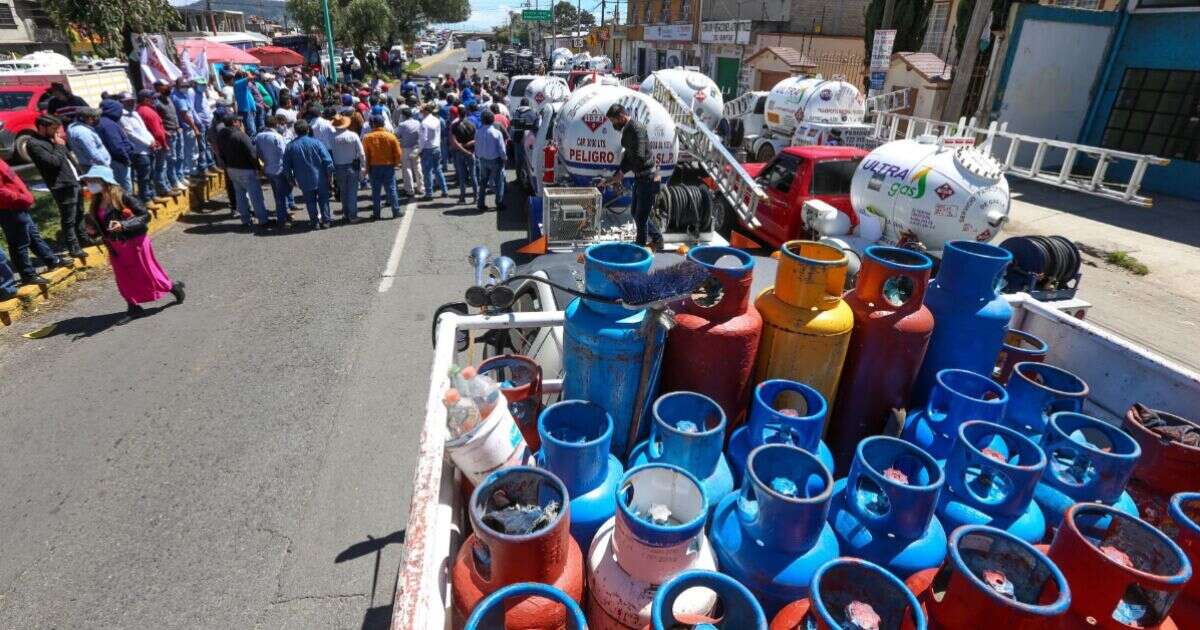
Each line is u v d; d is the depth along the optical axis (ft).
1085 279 25.94
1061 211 35.76
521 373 8.54
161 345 19.03
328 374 17.30
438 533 5.66
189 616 9.95
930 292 8.02
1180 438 6.43
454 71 176.55
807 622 4.71
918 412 7.33
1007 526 5.62
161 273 21.21
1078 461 6.15
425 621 4.28
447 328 8.33
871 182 19.06
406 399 16.07
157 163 32.60
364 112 45.14
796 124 47.34
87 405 15.79
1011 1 42.45
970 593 4.51
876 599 4.84
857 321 7.29
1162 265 27.40
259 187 31.12
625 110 21.47
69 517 12.03
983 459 5.60
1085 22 43.60
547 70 116.16
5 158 37.88
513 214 34.50
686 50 114.42
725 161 24.58
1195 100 39.40
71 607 10.12
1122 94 44.34
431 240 29.60
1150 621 4.70
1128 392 7.95
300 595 10.34
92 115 26.37
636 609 5.16
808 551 5.30
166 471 13.30
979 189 16.46
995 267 7.46
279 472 13.29
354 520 11.97
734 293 6.75
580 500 6.07
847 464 7.82
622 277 6.50
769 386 6.73
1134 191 35.17
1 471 13.34
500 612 4.82
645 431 7.32
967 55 38.83
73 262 24.34
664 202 20.65
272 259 26.91
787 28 90.33
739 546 5.43
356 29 136.36
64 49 99.40
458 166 36.01
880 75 50.29
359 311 21.54
